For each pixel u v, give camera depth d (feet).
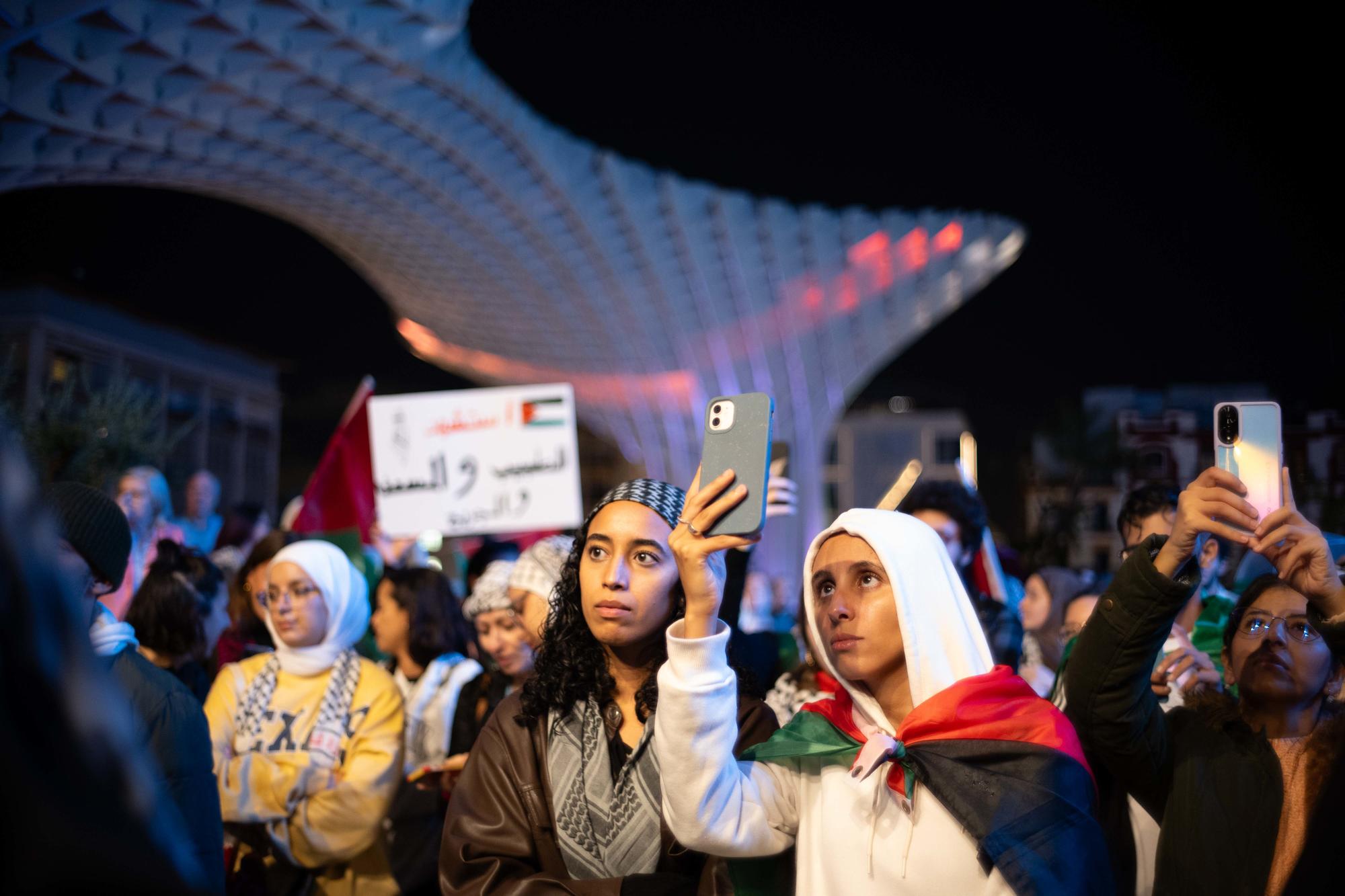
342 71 56.54
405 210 79.05
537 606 11.62
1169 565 6.56
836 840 6.11
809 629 6.77
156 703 8.00
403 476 18.44
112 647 8.05
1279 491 6.61
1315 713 6.72
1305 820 6.36
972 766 5.82
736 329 104.58
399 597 14.02
